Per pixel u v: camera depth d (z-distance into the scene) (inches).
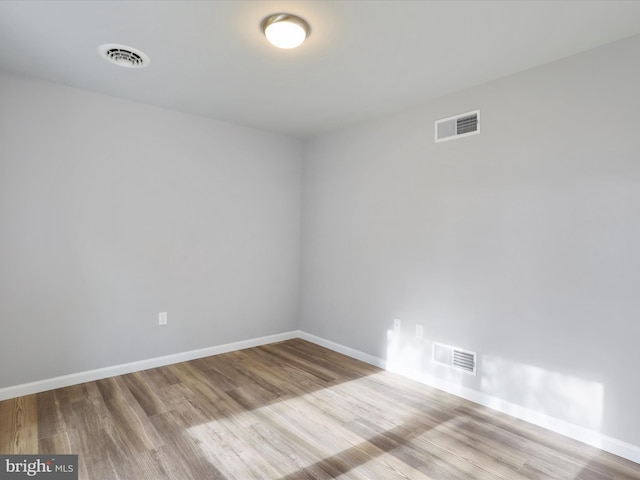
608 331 86.0
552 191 94.7
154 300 133.6
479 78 105.1
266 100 124.2
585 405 89.0
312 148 170.1
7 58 96.7
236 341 156.2
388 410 103.7
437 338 119.7
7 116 105.3
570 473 77.2
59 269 114.7
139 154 129.0
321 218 164.7
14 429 90.1
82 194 118.1
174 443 85.4
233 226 153.5
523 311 100.0
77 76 107.4
